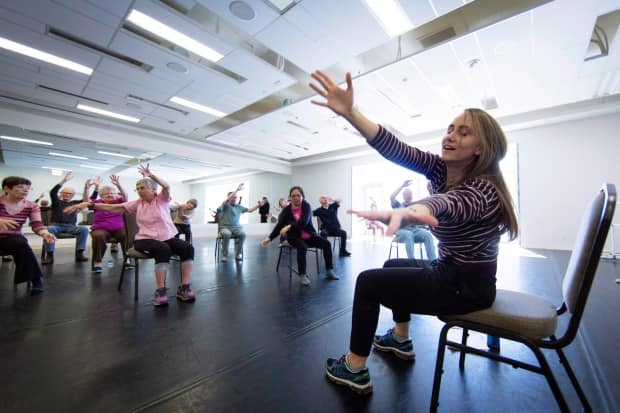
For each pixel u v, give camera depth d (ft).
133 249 7.27
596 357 4.23
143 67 14.73
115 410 3.12
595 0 9.57
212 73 15.10
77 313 6.22
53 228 12.44
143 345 4.71
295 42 12.30
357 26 11.31
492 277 2.62
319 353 4.45
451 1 9.95
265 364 4.11
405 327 4.31
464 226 2.51
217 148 30.63
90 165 36.24
